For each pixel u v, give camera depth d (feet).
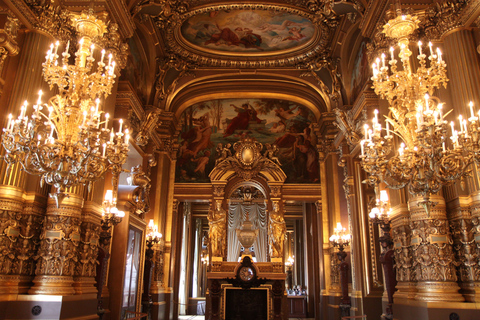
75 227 24.21
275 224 51.88
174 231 54.24
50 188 24.41
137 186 37.09
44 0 25.32
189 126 58.34
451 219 23.44
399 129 19.76
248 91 58.29
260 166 54.90
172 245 53.57
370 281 39.75
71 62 27.43
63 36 26.55
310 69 52.90
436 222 23.00
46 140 17.17
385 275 29.58
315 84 55.06
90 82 19.75
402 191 26.12
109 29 29.12
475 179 22.29
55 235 23.24
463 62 24.72
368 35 31.96
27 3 24.41
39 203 23.40
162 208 51.44
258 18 45.62
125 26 31.55
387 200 27.91
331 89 52.11
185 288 70.49
